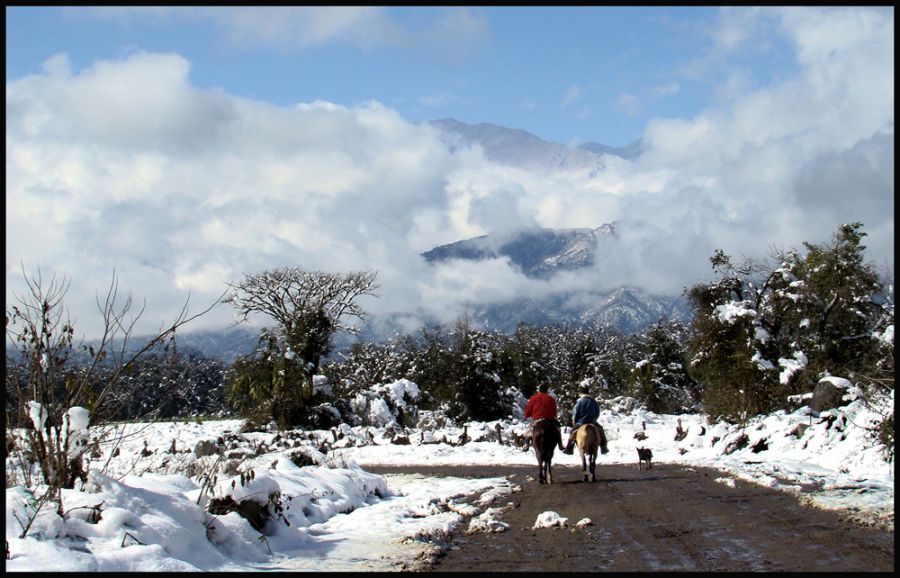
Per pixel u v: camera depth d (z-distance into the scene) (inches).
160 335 381.1
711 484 689.6
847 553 373.1
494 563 382.3
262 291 2588.6
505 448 1331.2
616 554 395.2
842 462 783.1
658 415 2316.7
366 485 685.9
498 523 489.7
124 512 351.9
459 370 2234.3
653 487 693.3
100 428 387.9
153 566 324.8
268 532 440.1
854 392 935.0
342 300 2728.8
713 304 1391.5
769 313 1318.9
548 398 807.1
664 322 2674.7
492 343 2664.9
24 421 366.0
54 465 367.6
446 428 1989.4
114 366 378.3
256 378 1847.9
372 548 427.2
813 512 496.4
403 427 1918.1
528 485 776.9
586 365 3297.2
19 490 348.2
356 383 2025.1
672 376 2581.2
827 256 1279.5
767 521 471.2
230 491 436.5
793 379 1247.5
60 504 340.5
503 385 2267.5
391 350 3073.3
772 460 871.7
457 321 2295.8
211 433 1748.3
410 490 753.6
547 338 3403.1
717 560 370.3
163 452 1189.7
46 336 366.0
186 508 389.1
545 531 473.7
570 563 377.4
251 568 370.6
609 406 2324.1
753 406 1263.5
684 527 467.2
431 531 469.1
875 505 506.9
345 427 1697.8
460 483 807.1
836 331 1277.1
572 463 1069.8
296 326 1963.6
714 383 1366.9
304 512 537.0
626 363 3265.3
